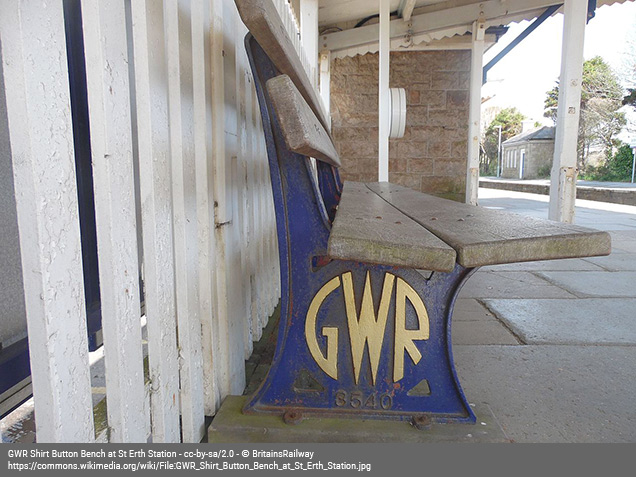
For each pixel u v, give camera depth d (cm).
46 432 78
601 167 4322
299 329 139
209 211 142
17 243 145
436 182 889
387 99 552
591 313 265
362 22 716
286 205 137
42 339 75
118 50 91
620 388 174
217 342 153
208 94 145
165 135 115
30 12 70
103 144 88
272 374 140
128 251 96
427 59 862
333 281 138
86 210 174
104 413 105
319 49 732
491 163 7712
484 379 182
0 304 137
